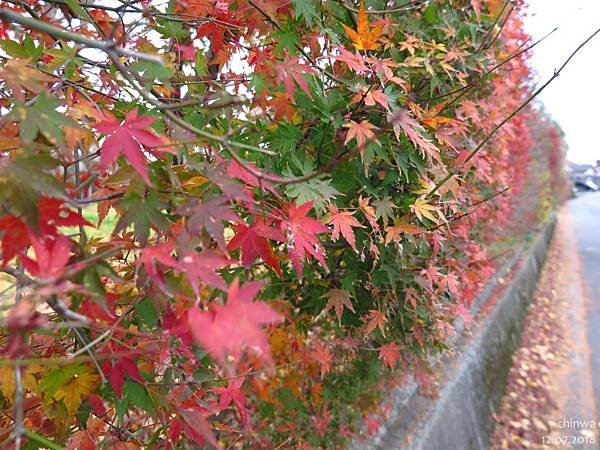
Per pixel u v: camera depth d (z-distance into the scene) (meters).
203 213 0.35
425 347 0.92
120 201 0.33
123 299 0.43
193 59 0.66
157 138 0.34
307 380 1.00
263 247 0.42
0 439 0.39
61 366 0.42
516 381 1.98
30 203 0.26
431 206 0.68
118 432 0.48
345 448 1.00
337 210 0.57
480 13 0.95
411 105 0.65
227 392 0.51
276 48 0.58
